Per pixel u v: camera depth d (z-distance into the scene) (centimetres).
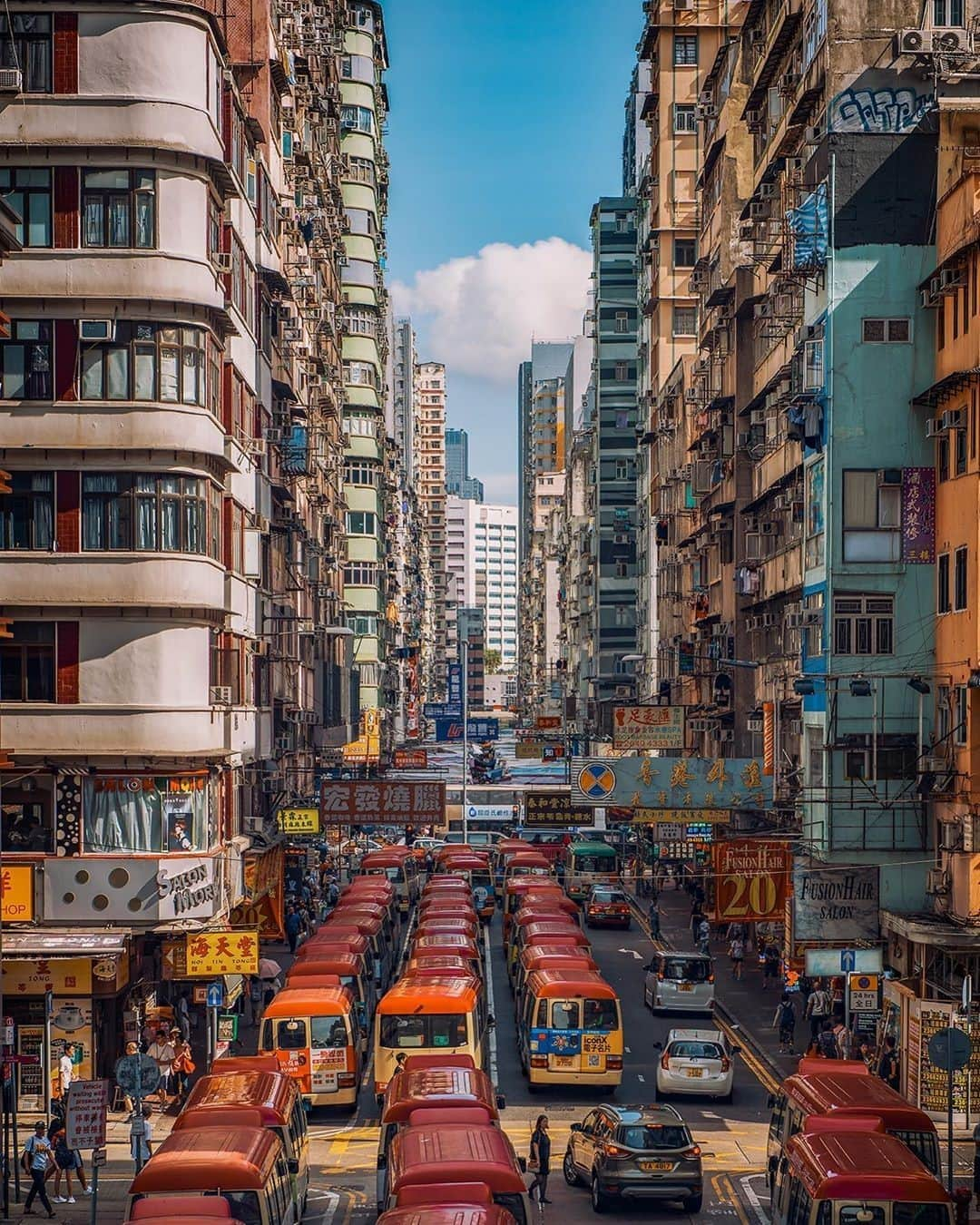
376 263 10644
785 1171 2291
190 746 3566
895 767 4150
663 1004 4588
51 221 3547
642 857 7600
